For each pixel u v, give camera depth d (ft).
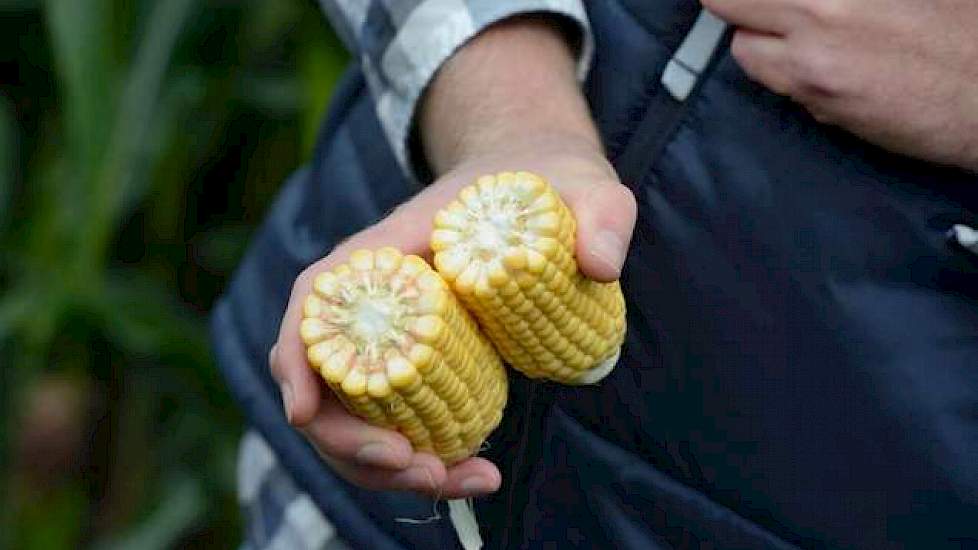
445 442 2.63
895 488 2.91
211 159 6.49
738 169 2.92
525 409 3.06
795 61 2.81
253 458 3.76
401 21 3.04
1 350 5.75
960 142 2.80
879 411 2.89
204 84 6.08
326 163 3.55
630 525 3.09
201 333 5.83
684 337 2.98
